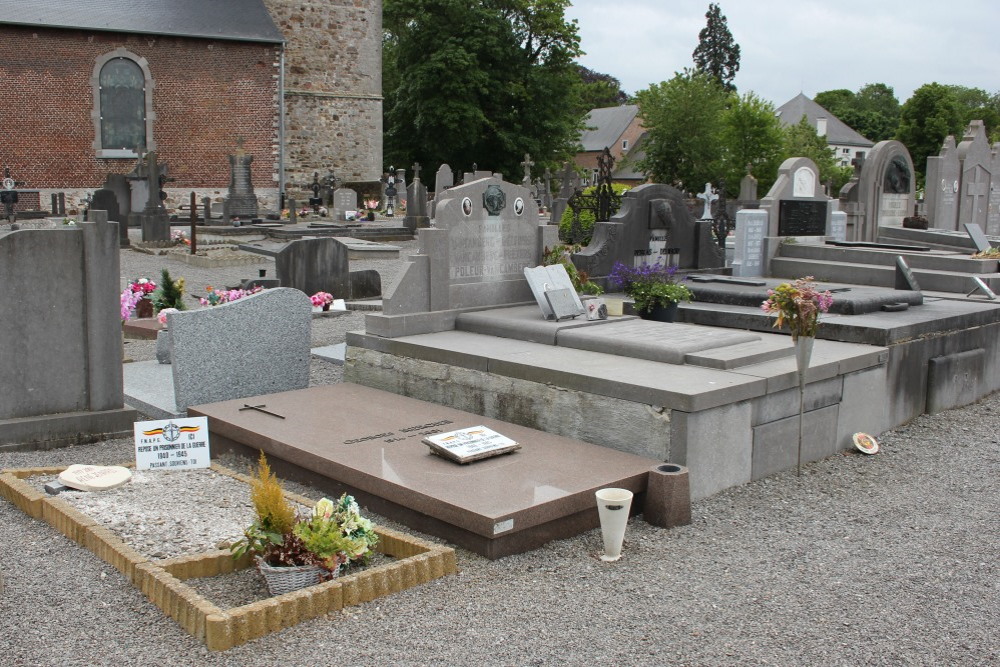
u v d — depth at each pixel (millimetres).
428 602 4680
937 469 7152
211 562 4902
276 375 8375
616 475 5891
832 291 10344
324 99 38031
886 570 5223
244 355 8141
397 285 8570
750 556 5391
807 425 7168
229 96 34031
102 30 31453
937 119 68375
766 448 6805
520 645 4262
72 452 7141
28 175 31500
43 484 6113
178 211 32500
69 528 5410
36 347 7164
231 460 7070
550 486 5660
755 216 14859
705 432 6266
